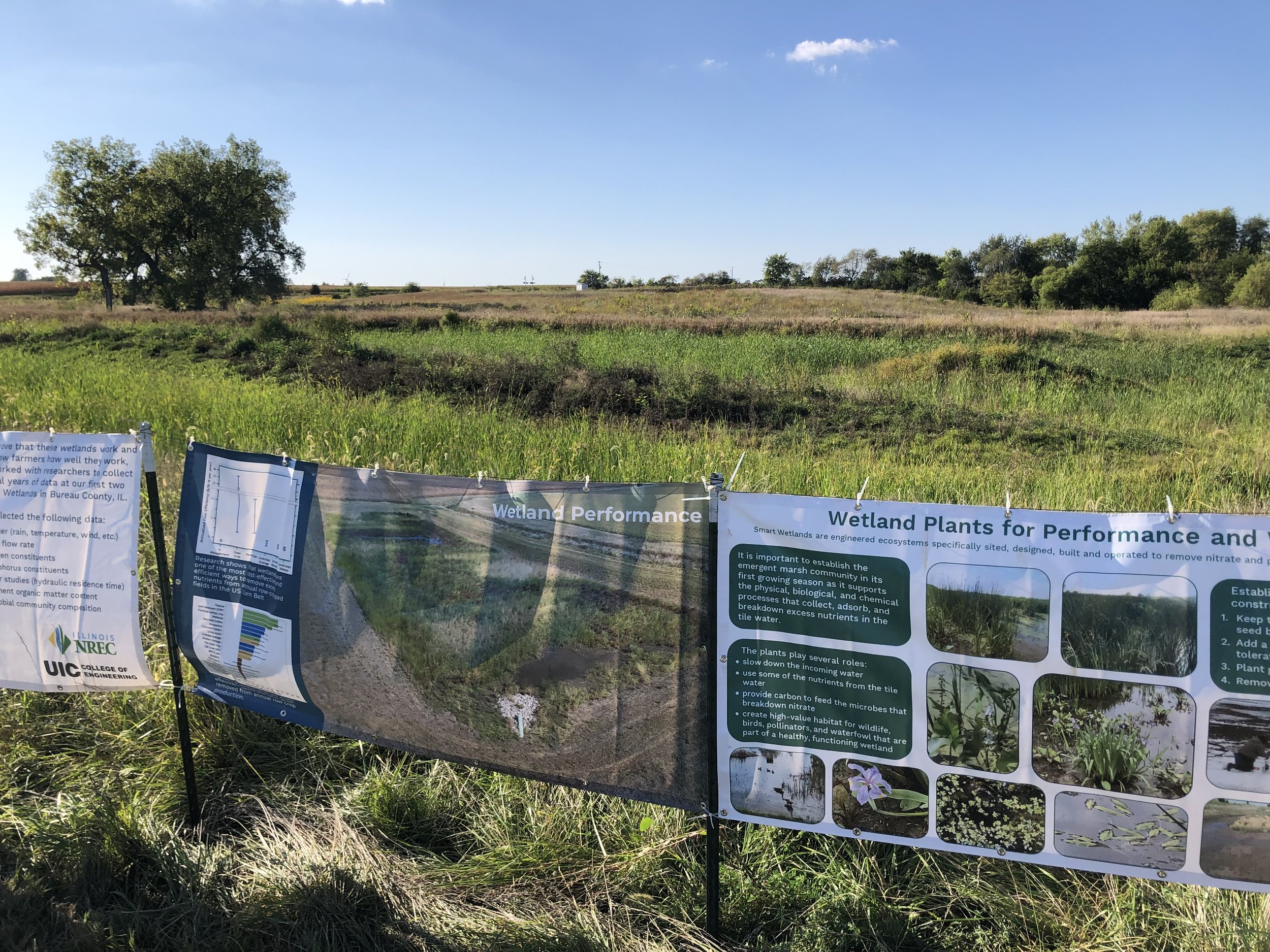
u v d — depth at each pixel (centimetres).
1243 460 980
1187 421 1380
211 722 355
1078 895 258
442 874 280
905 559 226
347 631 292
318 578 294
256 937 254
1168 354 2105
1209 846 210
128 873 283
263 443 862
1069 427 1298
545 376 1539
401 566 283
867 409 1425
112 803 304
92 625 315
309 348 2088
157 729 353
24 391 1231
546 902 271
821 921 255
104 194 5703
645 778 264
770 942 253
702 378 1495
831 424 1354
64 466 314
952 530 221
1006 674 221
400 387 1536
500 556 271
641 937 255
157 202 5744
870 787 238
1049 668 217
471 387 1548
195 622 317
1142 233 7681
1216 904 239
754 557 239
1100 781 217
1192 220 8375
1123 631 209
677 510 249
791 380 1627
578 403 1415
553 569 264
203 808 318
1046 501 726
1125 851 218
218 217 5884
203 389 1270
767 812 248
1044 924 249
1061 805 221
